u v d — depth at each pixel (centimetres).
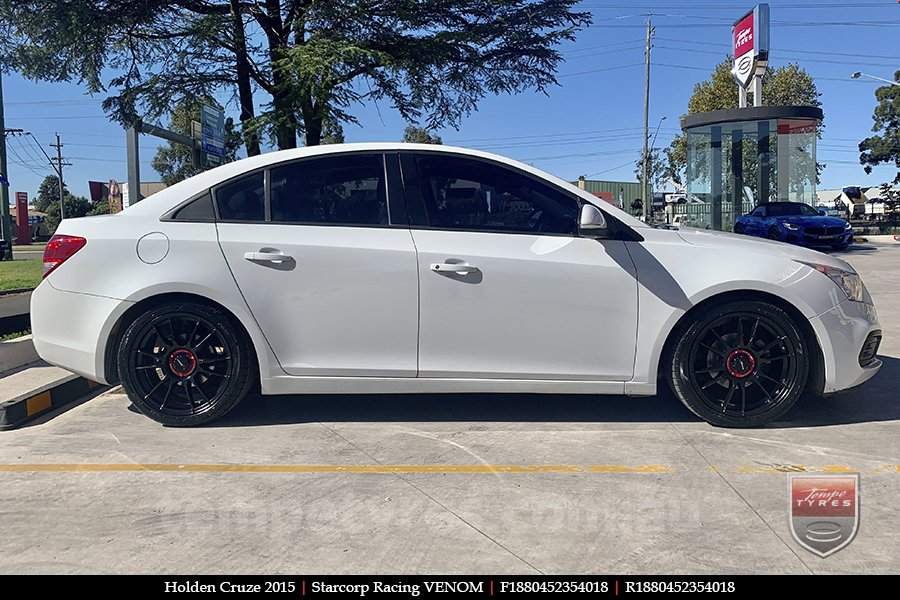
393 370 416
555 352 414
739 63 2216
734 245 422
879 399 477
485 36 1449
